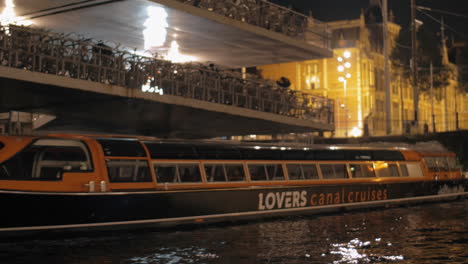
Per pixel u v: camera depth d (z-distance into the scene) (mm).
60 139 14945
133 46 26922
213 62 30562
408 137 38062
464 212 21422
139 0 20688
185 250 13422
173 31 24609
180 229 16234
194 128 28031
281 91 27859
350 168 21688
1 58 17578
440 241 14977
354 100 61375
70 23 23188
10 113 22312
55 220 13828
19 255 12477
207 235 15461
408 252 13562
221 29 24609
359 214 20594
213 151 17516
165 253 13039
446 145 36969
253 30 25375
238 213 17656
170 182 16234
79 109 22266
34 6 21188
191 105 22672
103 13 21984
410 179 23984
